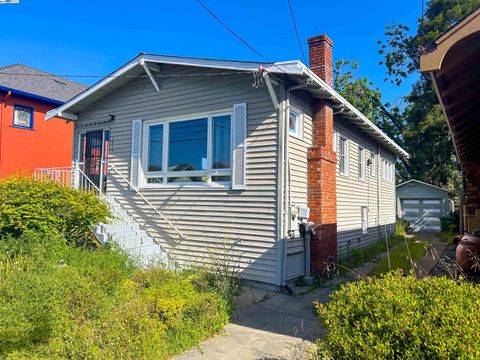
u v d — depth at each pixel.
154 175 8.97
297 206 7.51
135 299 4.33
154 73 8.92
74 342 3.35
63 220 6.55
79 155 10.55
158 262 6.83
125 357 3.37
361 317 2.60
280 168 7.05
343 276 8.23
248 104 7.56
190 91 8.45
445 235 15.13
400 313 2.44
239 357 3.90
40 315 3.62
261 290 6.96
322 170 8.09
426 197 21.58
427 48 3.11
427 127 24.25
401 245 11.99
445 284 2.71
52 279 4.21
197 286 5.36
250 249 7.30
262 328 4.86
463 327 2.20
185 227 8.27
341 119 10.46
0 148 14.44
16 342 3.33
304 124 8.17
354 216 11.62
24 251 5.52
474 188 8.98
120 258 6.32
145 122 9.21
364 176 12.80
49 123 16.25
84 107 10.41
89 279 4.60
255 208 7.31
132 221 8.84
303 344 4.25
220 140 7.96
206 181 8.09
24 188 6.52
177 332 4.16
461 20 2.99
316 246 7.91
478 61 3.52
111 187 9.65
